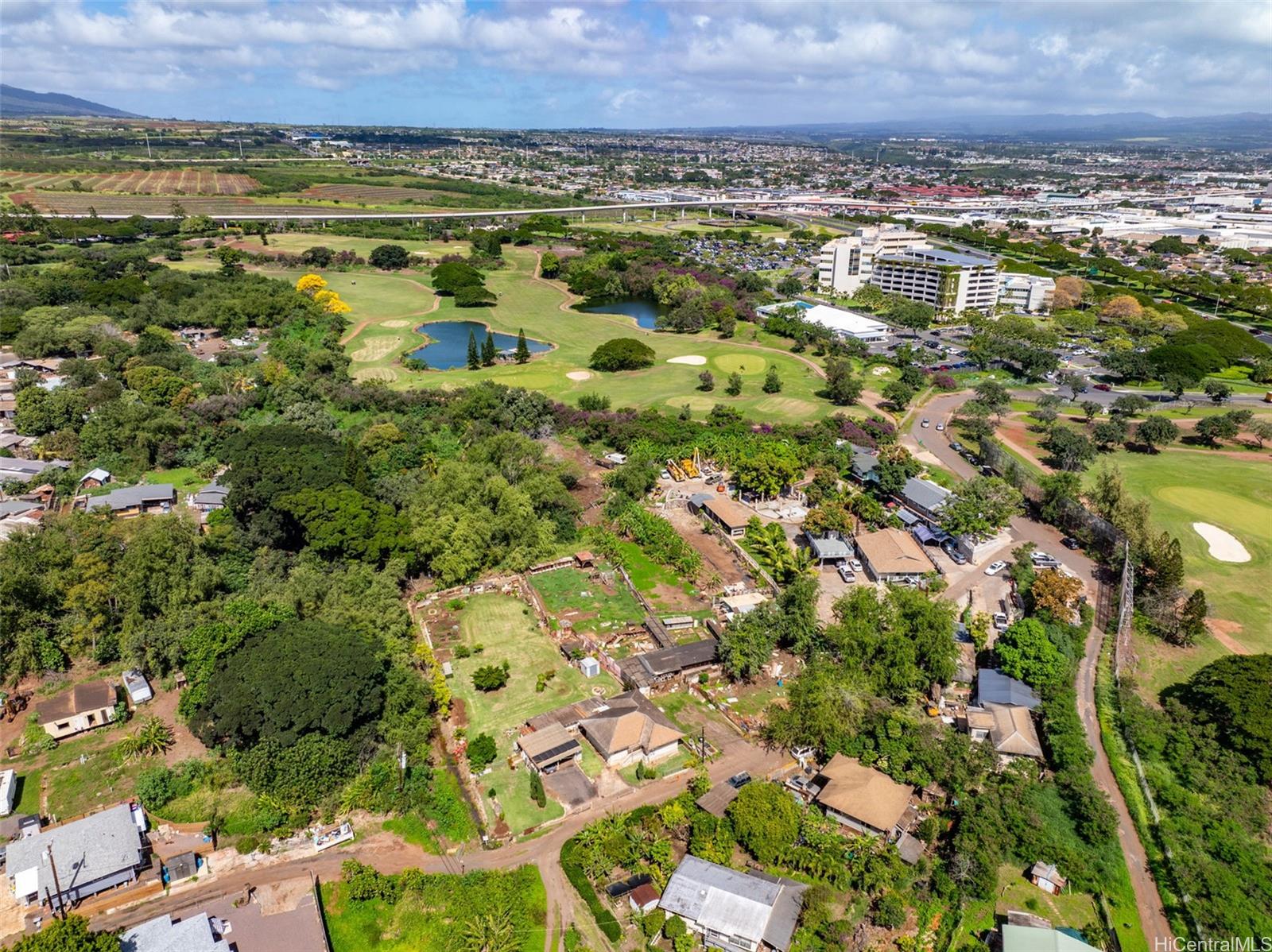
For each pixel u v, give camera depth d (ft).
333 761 266.57
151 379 598.34
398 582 392.88
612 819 253.03
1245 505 489.67
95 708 293.64
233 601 334.85
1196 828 253.03
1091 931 217.97
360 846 250.57
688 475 527.40
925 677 314.14
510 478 476.13
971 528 430.61
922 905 228.63
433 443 550.77
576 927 222.07
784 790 264.11
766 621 340.59
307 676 278.26
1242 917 220.43
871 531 458.09
